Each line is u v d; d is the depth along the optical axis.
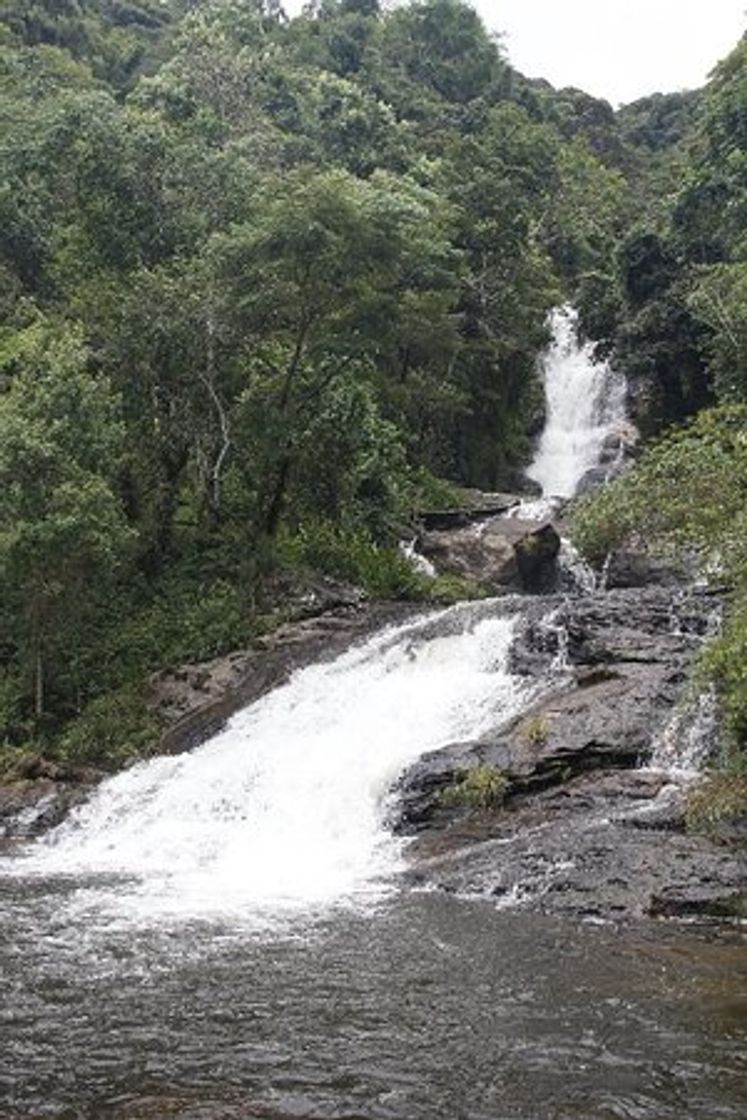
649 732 17.56
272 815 18.80
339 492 32.69
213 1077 8.21
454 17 93.69
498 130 66.56
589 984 10.30
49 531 23.53
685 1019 9.37
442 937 11.92
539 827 15.79
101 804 20.70
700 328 47.16
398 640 25.08
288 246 27.98
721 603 21.23
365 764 19.41
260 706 23.84
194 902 13.78
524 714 19.28
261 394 30.39
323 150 59.69
